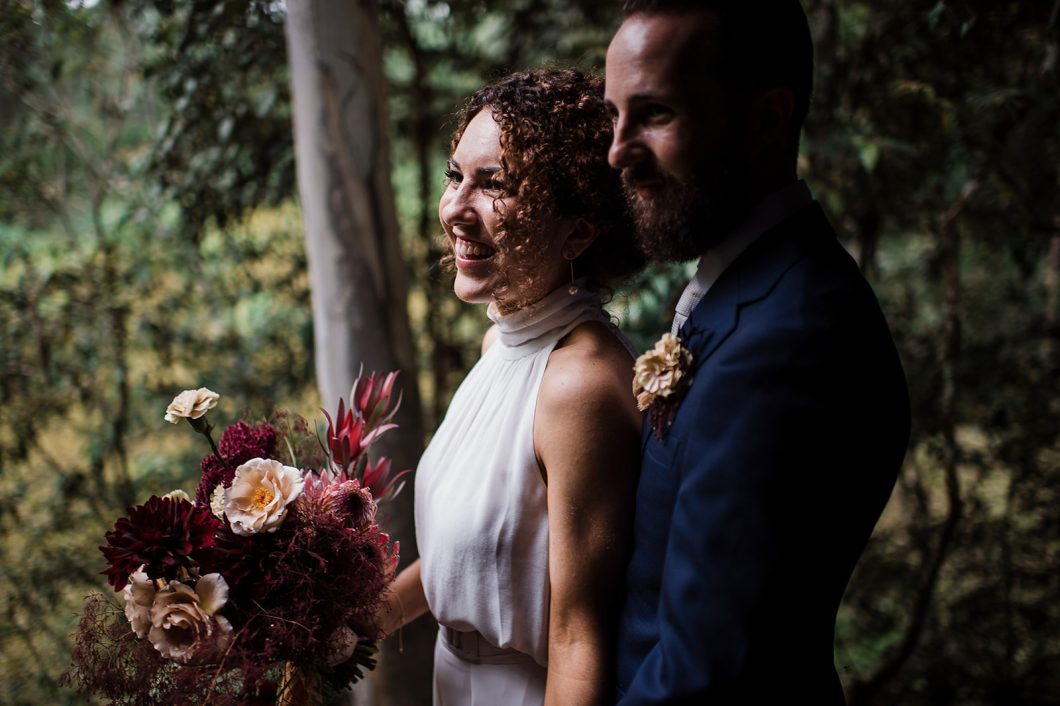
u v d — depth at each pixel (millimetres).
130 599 1091
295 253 3541
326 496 1168
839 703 1025
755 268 990
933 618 3639
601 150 1179
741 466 905
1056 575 3453
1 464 3354
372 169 2244
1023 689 3373
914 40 2799
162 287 3521
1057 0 2348
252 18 2906
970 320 3816
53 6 2969
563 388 1146
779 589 889
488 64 3443
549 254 1202
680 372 995
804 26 963
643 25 932
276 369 3588
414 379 2346
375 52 2244
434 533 1275
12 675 3107
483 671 1286
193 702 1055
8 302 3250
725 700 900
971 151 2842
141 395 3650
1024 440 3447
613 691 1109
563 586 1123
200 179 3172
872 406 958
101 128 3518
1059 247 3596
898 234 3518
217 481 1201
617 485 1131
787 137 991
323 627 1131
